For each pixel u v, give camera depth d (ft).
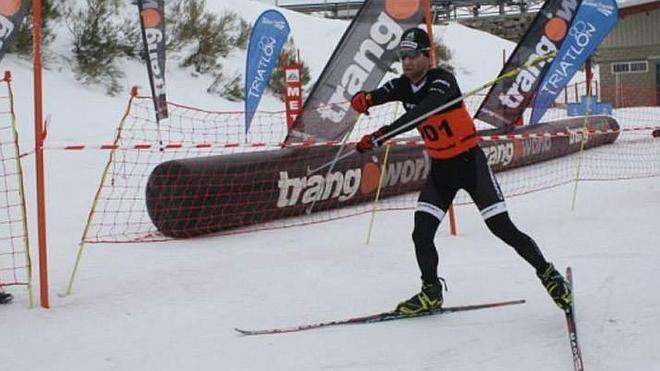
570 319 18.48
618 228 31.01
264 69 53.21
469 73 123.13
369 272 25.43
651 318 19.88
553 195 39.96
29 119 50.98
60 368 17.47
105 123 55.06
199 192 30.37
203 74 78.89
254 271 25.62
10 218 32.04
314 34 113.50
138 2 48.29
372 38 32.01
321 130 33.65
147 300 22.49
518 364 17.25
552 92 41.09
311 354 18.10
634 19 116.98
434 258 20.59
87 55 65.98
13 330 19.89
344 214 35.45
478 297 22.25
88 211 34.01
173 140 53.26
